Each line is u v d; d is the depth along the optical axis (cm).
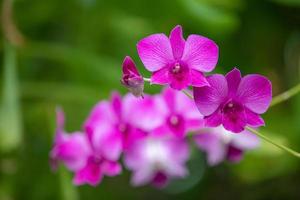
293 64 137
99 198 142
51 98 130
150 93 122
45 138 133
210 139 105
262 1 133
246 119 81
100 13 135
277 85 138
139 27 136
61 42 139
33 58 136
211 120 81
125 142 100
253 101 81
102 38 138
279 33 137
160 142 105
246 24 135
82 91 129
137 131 100
